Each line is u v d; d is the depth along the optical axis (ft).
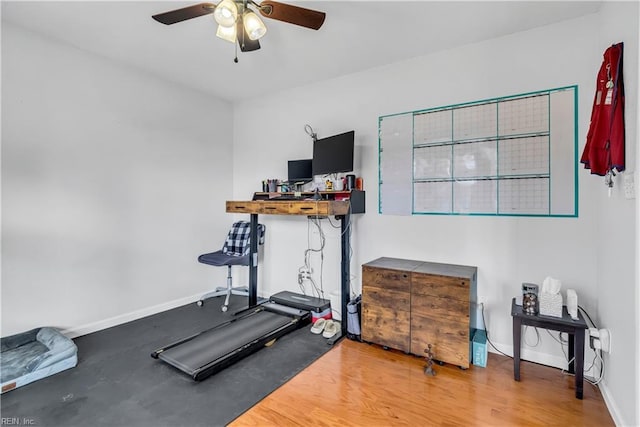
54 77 8.57
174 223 11.62
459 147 8.67
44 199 8.46
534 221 7.72
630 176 4.93
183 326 9.93
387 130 9.82
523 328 7.84
